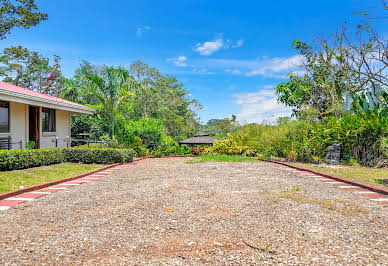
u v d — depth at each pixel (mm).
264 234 3025
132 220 3506
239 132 15680
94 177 7137
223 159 12023
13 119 9828
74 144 16078
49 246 2691
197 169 8773
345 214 3744
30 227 3238
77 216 3672
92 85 14148
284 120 15352
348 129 10250
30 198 4707
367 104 11336
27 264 2309
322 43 14586
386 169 8484
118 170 8578
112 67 14422
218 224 3355
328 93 14664
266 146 13242
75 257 2459
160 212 3850
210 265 2318
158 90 32188
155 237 2941
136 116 26422
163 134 18094
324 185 6051
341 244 2758
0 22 16500
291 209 3986
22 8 16469
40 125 11469
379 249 2641
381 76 10914
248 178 6918
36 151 8109
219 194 5000
